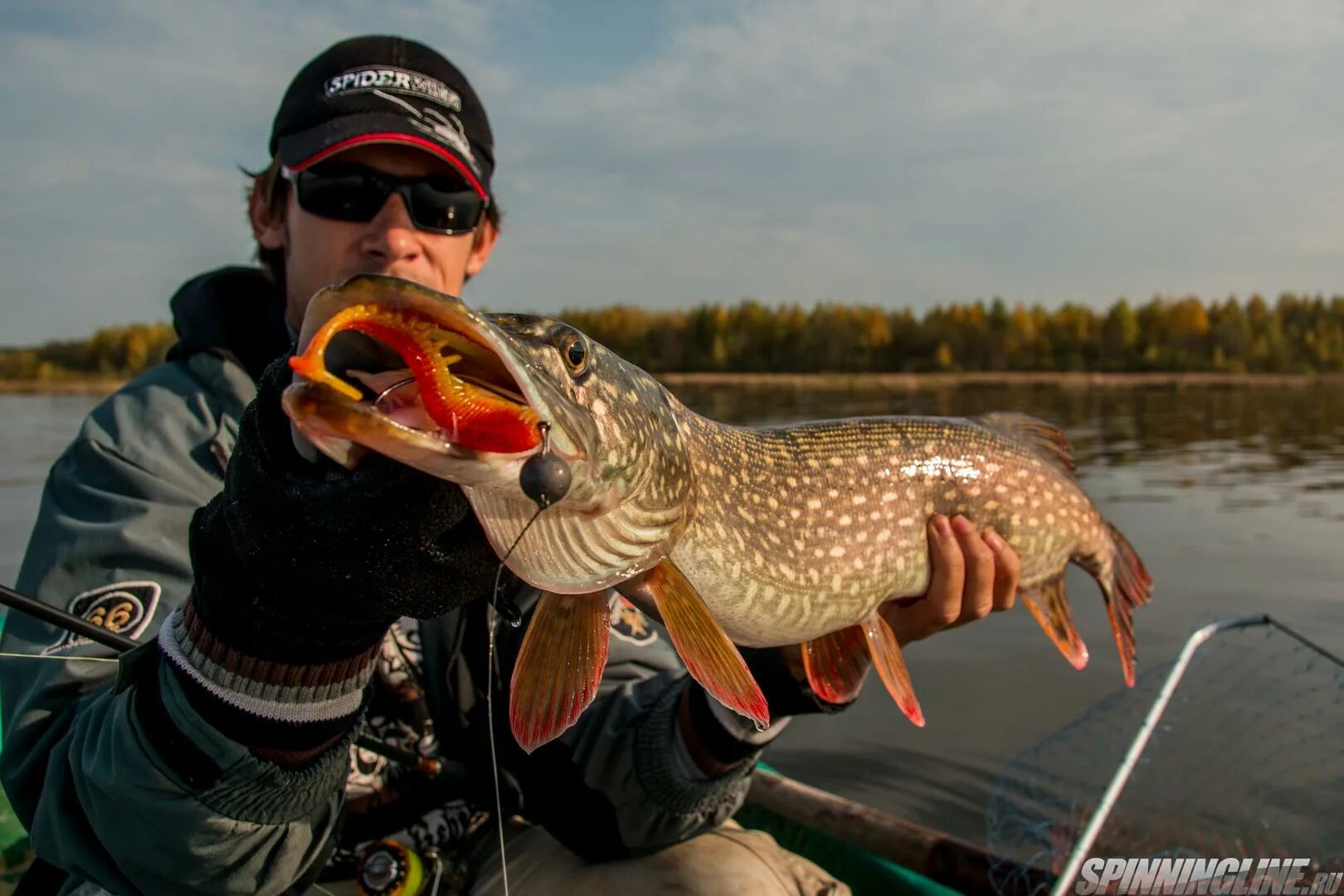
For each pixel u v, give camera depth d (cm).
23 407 2773
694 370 5634
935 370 5503
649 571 201
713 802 240
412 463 121
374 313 120
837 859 318
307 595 137
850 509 256
